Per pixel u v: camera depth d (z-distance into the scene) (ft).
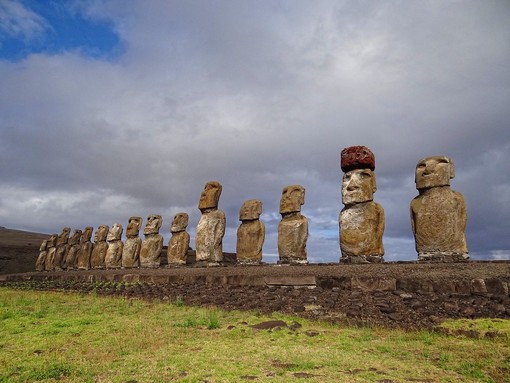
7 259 133.80
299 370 16.87
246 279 44.47
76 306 38.83
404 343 21.45
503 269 31.07
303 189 55.16
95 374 16.47
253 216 59.16
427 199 40.14
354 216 44.75
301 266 45.19
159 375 16.16
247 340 22.48
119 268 86.58
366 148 46.47
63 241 111.65
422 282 31.42
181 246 72.49
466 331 22.54
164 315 31.94
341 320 27.50
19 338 23.79
